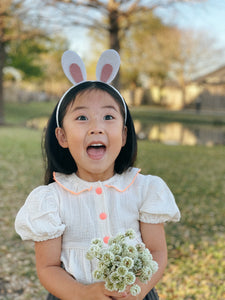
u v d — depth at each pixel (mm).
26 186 6242
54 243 1459
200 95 36250
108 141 1452
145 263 1246
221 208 5484
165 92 39344
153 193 1578
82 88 1510
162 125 20047
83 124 1451
